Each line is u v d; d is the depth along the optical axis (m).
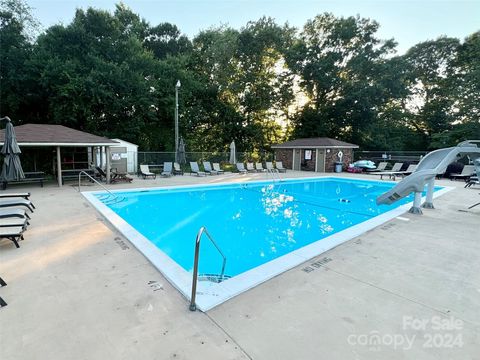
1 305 2.91
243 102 30.31
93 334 2.46
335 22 27.89
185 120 26.89
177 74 25.34
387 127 30.72
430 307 2.97
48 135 12.10
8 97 18.86
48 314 2.77
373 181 15.59
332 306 2.97
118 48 22.38
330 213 9.24
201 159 22.11
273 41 28.53
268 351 2.27
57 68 18.30
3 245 4.79
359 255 4.51
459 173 16.59
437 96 30.42
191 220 8.27
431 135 27.91
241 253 5.86
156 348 2.29
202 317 2.75
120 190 11.10
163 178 16.17
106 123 22.42
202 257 5.61
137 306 2.94
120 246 4.82
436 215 7.42
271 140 32.69
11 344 2.32
